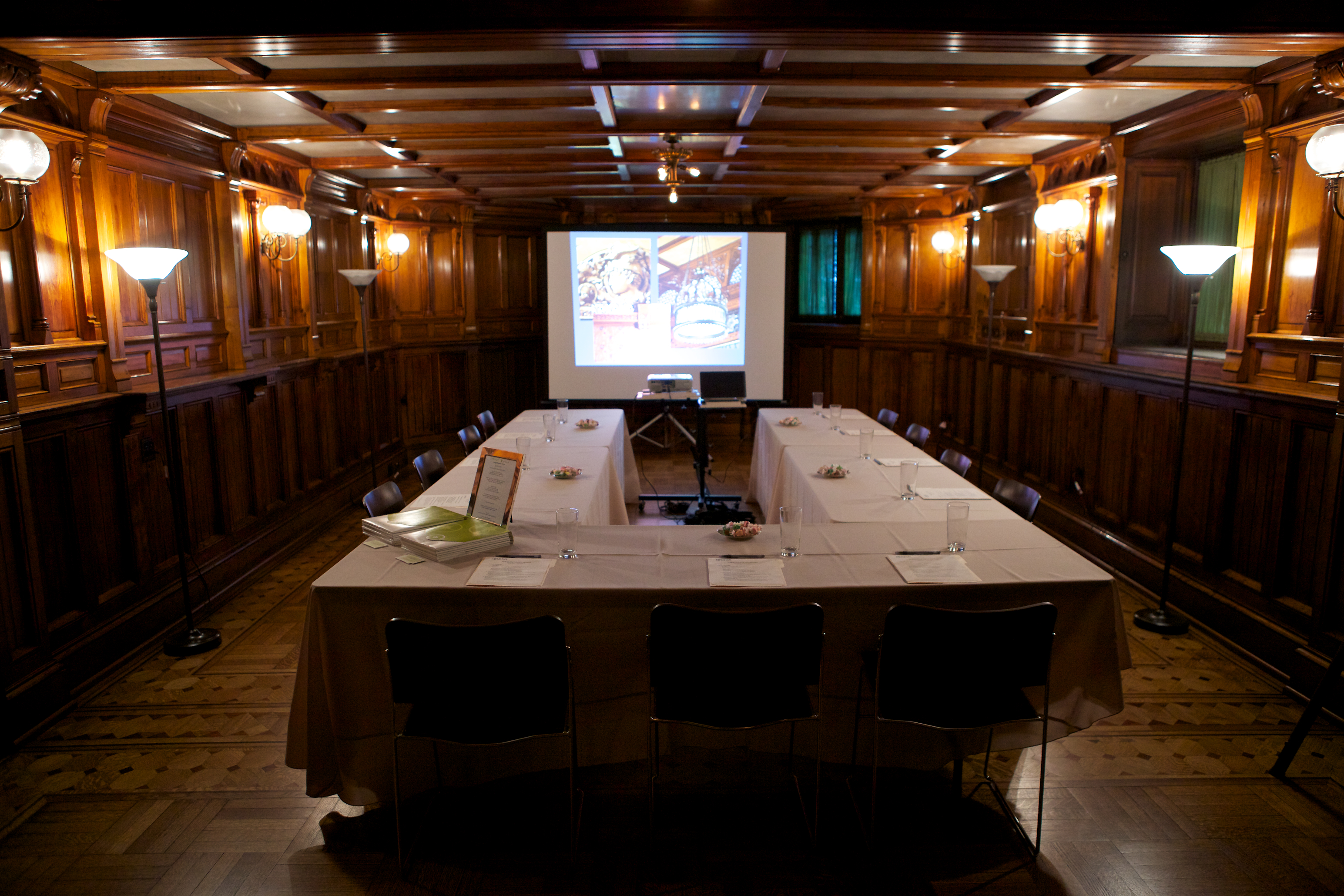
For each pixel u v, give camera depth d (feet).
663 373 27.07
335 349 22.33
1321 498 11.19
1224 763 9.64
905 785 9.27
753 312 26.96
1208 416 13.58
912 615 7.38
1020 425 21.77
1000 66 12.53
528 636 7.25
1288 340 12.00
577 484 13.10
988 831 8.43
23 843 8.26
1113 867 7.88
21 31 8.95
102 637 11.87
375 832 8.46
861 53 11.98
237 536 16.10
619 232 26.48
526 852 8.12
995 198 24.67
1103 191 17.66
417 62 12.13
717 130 16.70
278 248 18.76
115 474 12.58
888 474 13.71
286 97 13.33
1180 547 14.44
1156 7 9.14
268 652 12.85
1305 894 7.52
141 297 13.76
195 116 14.80
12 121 10.43
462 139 17.51
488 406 30.68
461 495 12.12
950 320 27.53
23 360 10.90
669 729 9.15
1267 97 12.37
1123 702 9.48
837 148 19.70
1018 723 8.99
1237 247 13.23
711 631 7.43
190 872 7.84
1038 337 21.12
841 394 31.12
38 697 10.36
